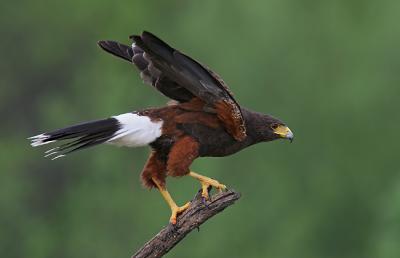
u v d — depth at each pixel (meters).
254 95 37.56
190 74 13.66
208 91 13.91
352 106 38.12
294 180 36.38
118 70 42.88
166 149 14.27
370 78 38.84
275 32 38.47
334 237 36.88
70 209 38.62
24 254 38.19
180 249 31.70
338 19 39.94
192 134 14.25
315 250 36.47
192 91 13.93
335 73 38.97
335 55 39.12
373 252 36.12
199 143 14.26
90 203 38.03
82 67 45.09
